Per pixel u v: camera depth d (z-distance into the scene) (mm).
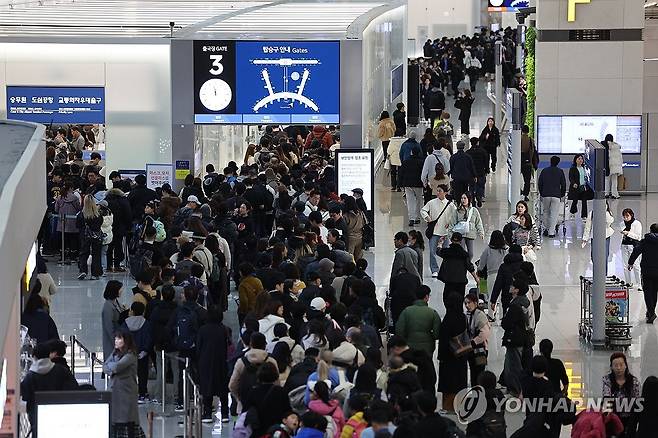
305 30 42125
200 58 39219
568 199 43250
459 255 28609
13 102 40188
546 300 32656
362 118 39344
